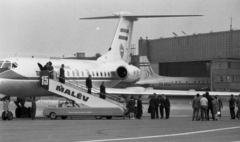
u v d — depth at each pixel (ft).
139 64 348.79
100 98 128.06
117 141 69.72
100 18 178.40
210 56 345.72
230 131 87.45
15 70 123.65
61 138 72.90
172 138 74.33
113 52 178.09
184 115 148.46
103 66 167.73
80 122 107.45
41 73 124.36
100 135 77.87
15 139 71.10
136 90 160.97
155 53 385.29
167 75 386.93
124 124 102.53
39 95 132.77
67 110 118.42
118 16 181.47
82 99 126.82
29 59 135.13
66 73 146.30
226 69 301.02
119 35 180.45
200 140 71.72
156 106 129.39
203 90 341.00
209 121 118.52
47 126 94.58
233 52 332.80
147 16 171.22
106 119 123.54
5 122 106.42
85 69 157.07
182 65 387.96
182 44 364.79
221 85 302.86
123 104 138.41
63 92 125.49
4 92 121.19
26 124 99.76
